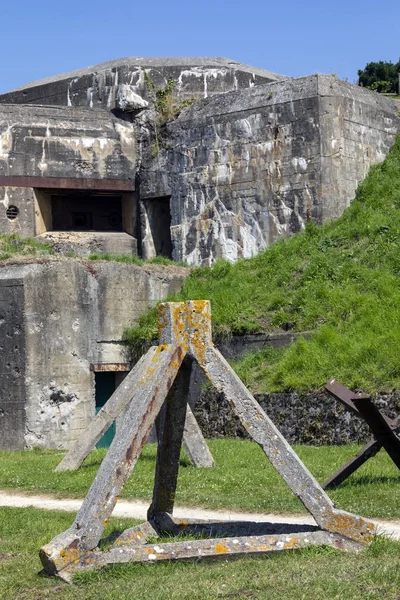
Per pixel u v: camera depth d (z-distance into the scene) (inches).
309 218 1048.8
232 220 1104.2
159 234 1203.2
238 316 912.9
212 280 1001.5
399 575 280.2
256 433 324.8
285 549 315.9
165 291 991.0
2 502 527.2
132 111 1198.9
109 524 405.4
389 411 693.3
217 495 502.6
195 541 319.9
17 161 1146.0
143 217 1186.6
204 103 1139.3
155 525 358.9
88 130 1181.7
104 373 945.5
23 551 363.3
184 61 1234.0
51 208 1195.9
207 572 301.0
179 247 1143.0
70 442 895.7
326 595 265.9
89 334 920.9
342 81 1079.0
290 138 1064.8
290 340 860.0
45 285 892.0
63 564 305.7
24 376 874.1
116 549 314.7
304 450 684.1
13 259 910.4
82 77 1237.7
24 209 1149.7
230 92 1120.2
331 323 850.8
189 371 340.8
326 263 934.4
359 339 800.3
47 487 570.9
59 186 1162.6
